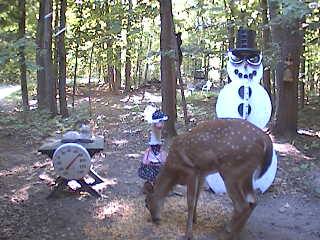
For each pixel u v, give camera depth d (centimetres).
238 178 541
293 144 1088
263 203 712
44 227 605
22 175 858
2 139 1173
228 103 746
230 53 755
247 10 1371
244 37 753
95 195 727
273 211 682
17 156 1003
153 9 1338
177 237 575
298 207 699
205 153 553
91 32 1695
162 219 630
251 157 540
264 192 752
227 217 641
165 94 1127
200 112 1702
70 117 1541
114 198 720
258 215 665
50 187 778
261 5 1320
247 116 742
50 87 1529
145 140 1180
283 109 1150
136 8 1363
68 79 3111
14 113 1650
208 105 1973
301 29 999
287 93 1147
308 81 2166
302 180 819
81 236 578
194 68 2794
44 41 1550
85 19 1630
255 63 750
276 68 1153
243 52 746
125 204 691
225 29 1534
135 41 2356
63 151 705
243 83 747
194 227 603
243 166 540
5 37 869
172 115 1130
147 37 2347
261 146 547
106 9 1510
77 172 708
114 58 2089
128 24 1453
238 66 750
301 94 1808
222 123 562
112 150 1066
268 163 560
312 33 1238
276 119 1162
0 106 1986
